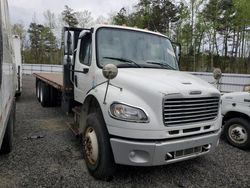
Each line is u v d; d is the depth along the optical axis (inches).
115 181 157.6
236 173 177.5
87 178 159.8
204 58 1350.9
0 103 116.9
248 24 1075.9
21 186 148.4
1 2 118.5
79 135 200.5
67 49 220.1
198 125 152.1
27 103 422.9
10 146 190.5
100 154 151.6
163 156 139.6
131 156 140.4
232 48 1432.1
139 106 140.6
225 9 1247.5
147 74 165.2
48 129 267.3
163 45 210.4
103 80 169.8
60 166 175.9
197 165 187.9
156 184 156.9
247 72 1238.3
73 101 234.4
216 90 164.9
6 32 156.8
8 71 169.5
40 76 422.6
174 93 141.4
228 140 240.8
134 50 193.8
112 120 143.2
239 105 233.6
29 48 2089.1
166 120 140.7
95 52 183.3
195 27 1258.0
